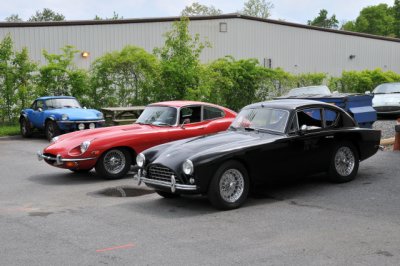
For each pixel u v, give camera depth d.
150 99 20.33
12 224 6.30
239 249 5.12
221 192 6.78
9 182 9.36
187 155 6.93
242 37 30.61
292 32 33.31
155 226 6.10
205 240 5.47
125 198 7.84
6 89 19.45
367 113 13.60
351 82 29.62
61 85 20.03
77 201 7.65
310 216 6.39
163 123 10.11
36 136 18.28
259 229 5.86
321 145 7.97
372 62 39.03
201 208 7.02
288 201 7.26
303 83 26.31
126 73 20.36
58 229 6.03
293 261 4.73
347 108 13.32
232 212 6.72
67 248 5.27
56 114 15.81
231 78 22.41
